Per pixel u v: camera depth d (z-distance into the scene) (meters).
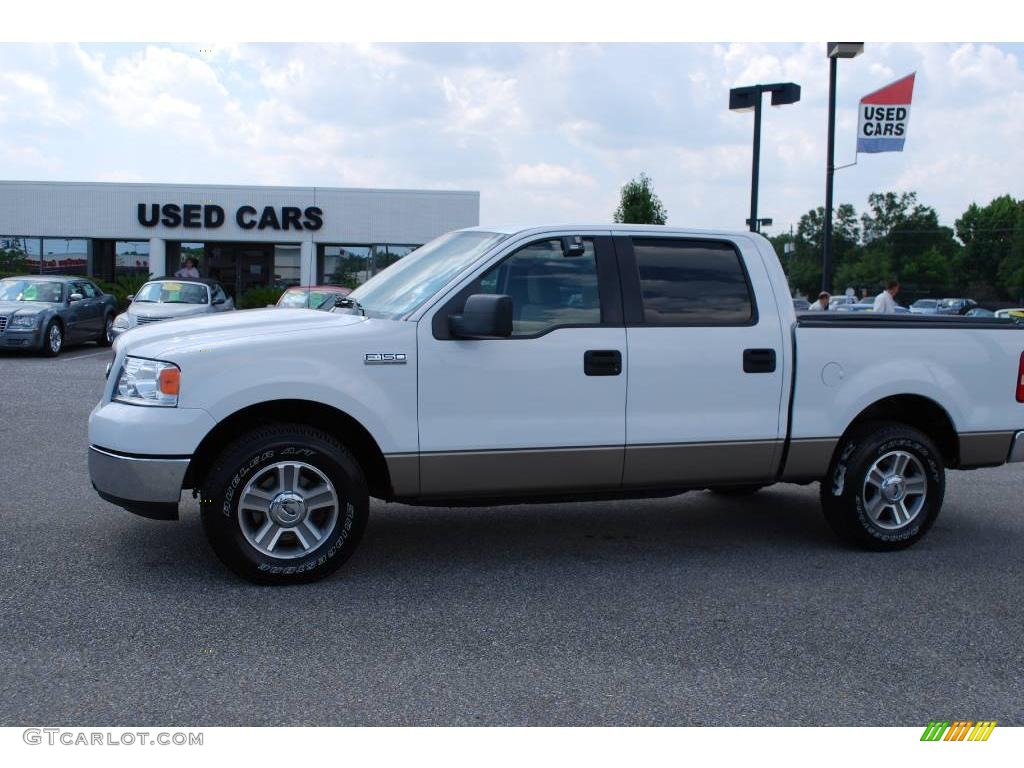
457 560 5.75
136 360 5.02
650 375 5.55
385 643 4.39
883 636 4.65
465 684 3.97
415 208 35.06
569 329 5.43
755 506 7.39
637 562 5.80
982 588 5.44
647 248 5.66
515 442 5.34
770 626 4.75
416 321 5.21
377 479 5.40
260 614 4.71
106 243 35.47
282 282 35.97
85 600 4.82
